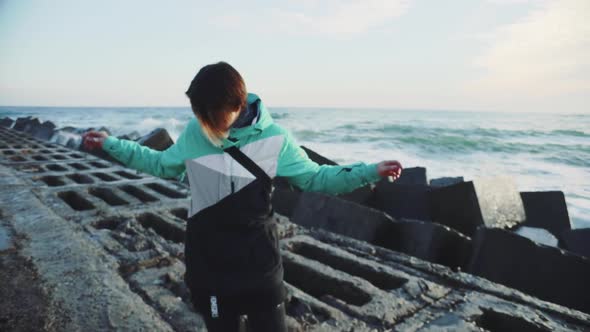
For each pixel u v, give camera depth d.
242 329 1.40
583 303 3.37
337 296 3.28
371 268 3.59
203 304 1.30
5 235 4.15
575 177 14.34
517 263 3.67
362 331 2.54
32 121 21.20
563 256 3.52
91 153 11.71
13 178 7.39
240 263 1.24
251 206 1.24
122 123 46.38
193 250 1.29
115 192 6.51
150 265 3.53
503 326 2.79
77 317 2.61
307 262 3.64
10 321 2.54
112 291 2.97
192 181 1.28
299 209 5.18
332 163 7.16
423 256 4.23
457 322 2.66
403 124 40.62
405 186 6.79
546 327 2.61
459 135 28.73
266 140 1.27
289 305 2.91
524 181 13.68
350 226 4.74
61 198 6.32
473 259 3.88
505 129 34.25
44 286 3.03
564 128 37.41
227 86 1.14
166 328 2.51
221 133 1.20
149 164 1.39
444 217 6.07
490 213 5.76
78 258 3.58
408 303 2.90
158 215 5.17
